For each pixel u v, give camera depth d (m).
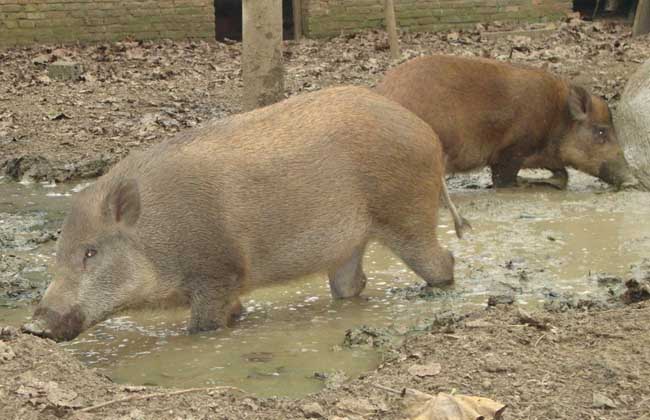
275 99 7.32
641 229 6.09
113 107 8.94
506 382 4.39
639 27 12.84
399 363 4.59
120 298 4.91
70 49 11.98
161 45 12.36
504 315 4.94
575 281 5.41
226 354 4.80
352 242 5.17
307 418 4.24
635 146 5.77
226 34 14.49
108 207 4.88
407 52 11.57
